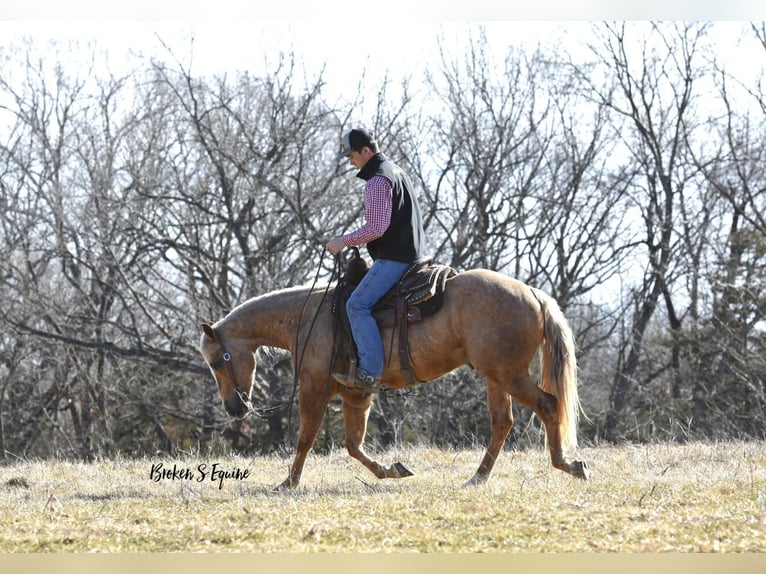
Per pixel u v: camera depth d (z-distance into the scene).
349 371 7.70
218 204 25.34
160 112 25.92
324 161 25.34
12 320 25.52
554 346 7.54
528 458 10.15
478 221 25.58
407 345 7.55
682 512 6.11
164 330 23.94
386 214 7.46
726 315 24.67
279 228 25.12
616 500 6.63
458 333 7.49
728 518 5.84
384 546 5.29
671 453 10.12
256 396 22.64
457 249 25.69
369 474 9.16
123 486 8.66
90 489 8.49
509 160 26.66
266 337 8.28
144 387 25.72
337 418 24.12
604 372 29.45
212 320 23.89
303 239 23.73
